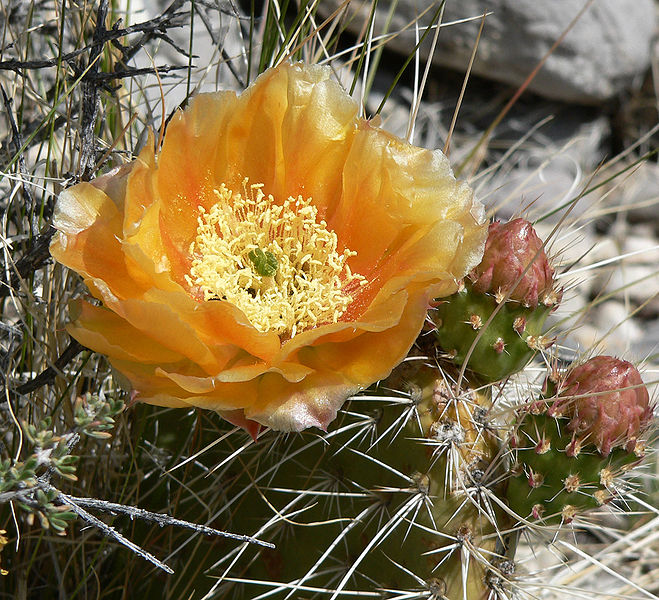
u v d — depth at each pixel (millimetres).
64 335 380
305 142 342
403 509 340
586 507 338
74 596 375
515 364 342
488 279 336
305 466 352
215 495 361
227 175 346
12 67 364
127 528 371
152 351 324
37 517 377
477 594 345
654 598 359
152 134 325
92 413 317
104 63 402
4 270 371
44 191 372
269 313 340
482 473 341
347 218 344
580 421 332
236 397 321
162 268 333
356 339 328
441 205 334
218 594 363
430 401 341
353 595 351
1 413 382
